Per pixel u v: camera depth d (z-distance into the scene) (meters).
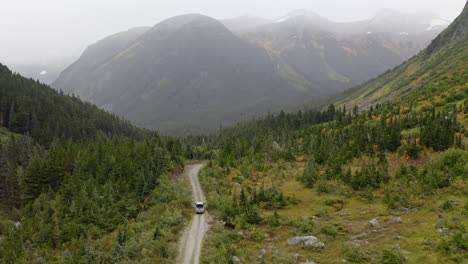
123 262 30.02
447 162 46.09
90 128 185.38
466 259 22.27
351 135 86.38
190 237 36.53
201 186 64.19
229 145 96.81
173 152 85.06
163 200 52.34
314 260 26.67
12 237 50.50
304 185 55.31
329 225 33.88
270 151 88.00
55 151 91.25
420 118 77.31
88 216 50.12
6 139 131.50
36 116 164.00
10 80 194.38
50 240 45.09
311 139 90.94
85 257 35.16
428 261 23.03
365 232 31.39
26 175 76.81
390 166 55.62
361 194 44.69
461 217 29.94
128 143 108.25
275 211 39.47
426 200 37.06
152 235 35.03
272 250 30.44
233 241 33.66
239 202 45.00
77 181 67.81
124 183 65.00
